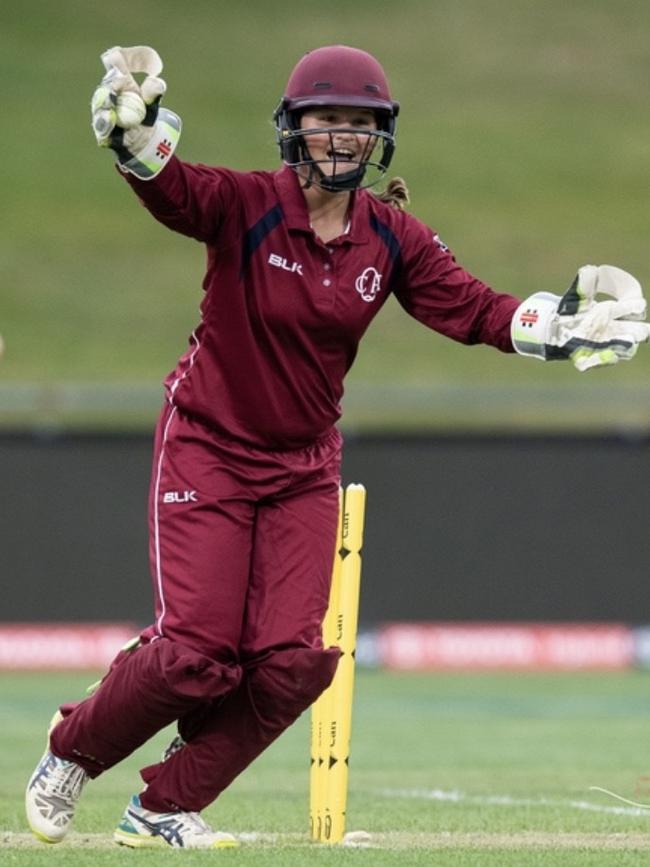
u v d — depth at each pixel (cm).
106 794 2983
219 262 1925
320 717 2155
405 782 3278
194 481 1955
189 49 15700
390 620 6850
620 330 1953
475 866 1881
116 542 6788
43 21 16075
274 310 1922
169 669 1902
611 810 2684
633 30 16512
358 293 1958
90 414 9331
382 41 16088
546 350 1977
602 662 6856
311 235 1922
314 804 2178
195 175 1870
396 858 1925
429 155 13950
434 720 4844
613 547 6906
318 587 1997
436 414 9569
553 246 12412
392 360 10850
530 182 13575
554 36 16300
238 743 2011
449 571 6869
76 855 1931
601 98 15212
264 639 1972
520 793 3033
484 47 16050
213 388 1958
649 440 6912
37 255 12231
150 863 1859
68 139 14000
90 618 6781
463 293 2027
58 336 11206
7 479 6756
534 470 6888
